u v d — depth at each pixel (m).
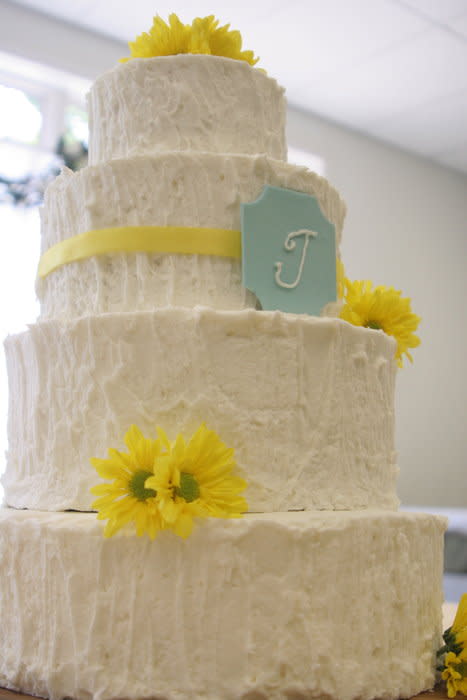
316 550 1.26
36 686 1.33
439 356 5.55
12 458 1.59
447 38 3.98
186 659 1.22
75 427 1.42
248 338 1.36
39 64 3.81
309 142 4.85
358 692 1.27
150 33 1.73
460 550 3.63
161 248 1.46
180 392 1.35
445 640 1.47
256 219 1.47
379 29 3.90
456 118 4.92
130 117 1.62
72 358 1.42
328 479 1.40
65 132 4.11
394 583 1.37
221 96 1.61
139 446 1.24
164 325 1.36
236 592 1.23
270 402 1.36
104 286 1.49
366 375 1.49
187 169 1.47
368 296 1.72
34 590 1.35
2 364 3.60
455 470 5.52
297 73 4.36
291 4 3.68
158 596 1.24
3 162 3.94
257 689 1.21
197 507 1.21
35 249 3.81
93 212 1.51
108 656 1.26
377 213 5.24
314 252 1.55
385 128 5.10
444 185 5.76
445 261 5.70
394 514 1.39
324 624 1.26
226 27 1.75
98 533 1.27
